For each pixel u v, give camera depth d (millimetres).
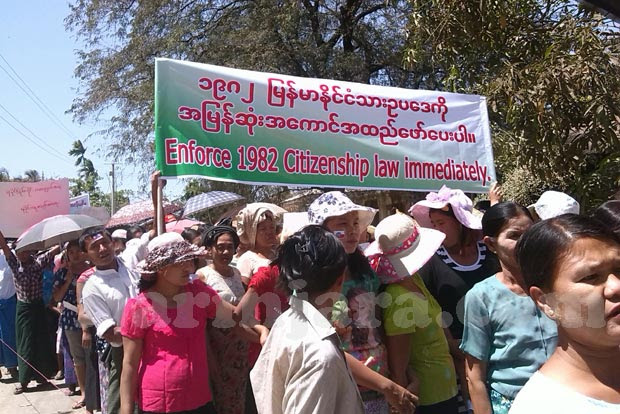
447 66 6277
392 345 2688
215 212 12398
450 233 3238
